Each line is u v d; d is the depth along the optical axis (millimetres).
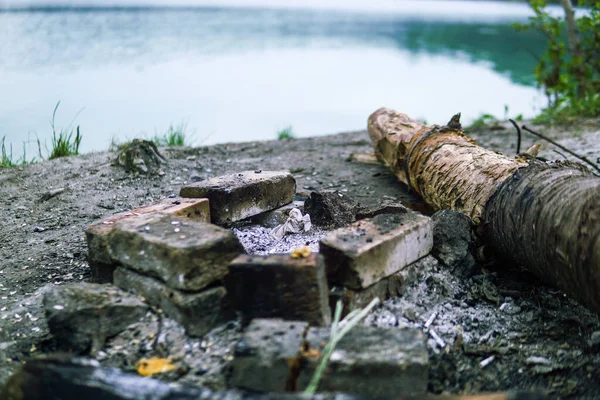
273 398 1439
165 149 3684
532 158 2359
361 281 1836
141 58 10047
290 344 1628
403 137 2842
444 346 1836
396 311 1916
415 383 1596
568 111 5109
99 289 1898
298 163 3580
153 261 1835
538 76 5895
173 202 2217
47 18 14125
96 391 1465
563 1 5633
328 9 24594
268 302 1769
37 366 1521
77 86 7250
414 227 1998
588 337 1877
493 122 5109
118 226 1938
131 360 1755
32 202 2852
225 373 1693
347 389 1598
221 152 3852
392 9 25188
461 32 15633
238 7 24203
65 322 1792
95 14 16312
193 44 12156
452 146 2494
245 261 1770
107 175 3143
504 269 2176
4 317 1988
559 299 2031
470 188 2232
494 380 1761
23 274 2238
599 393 1710
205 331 1791
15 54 9125
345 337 1662
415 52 12328
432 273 2053
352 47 12961
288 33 15164
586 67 5496
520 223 1930
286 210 2432
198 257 1781
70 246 2428
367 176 3232
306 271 1734
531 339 1884
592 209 1710
